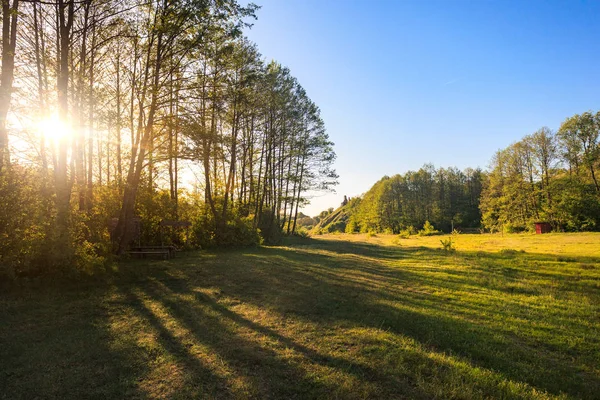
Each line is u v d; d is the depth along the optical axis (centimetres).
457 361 495
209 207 2075
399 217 8312
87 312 673
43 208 882
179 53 1404
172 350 509
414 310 765
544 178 5106
